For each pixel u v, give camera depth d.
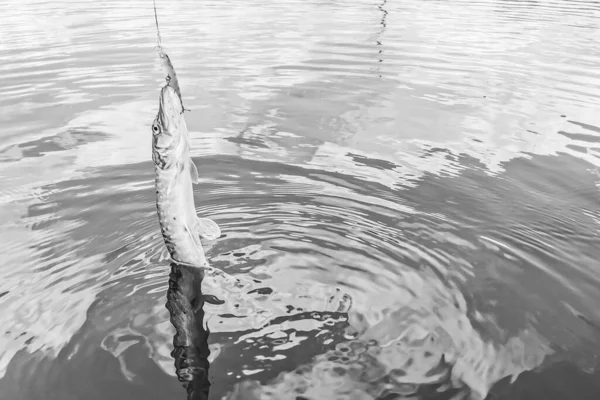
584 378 2.55
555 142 5.46
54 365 2.59
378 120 6.08
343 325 2.88
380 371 2.58
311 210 4.07
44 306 3.00
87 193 4.35
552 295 3.16
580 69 8.20
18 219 3.94
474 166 4.89
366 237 3.71
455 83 7.51
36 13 12.36
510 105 6.59
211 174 4.68
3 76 7.56
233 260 3.42
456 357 2.67
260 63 8.48
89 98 6.70
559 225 3.91
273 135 5.62
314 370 2.58
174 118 2.86
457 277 3.30
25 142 5.37
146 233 3.75
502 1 15.42
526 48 9.55
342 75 7.89
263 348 2.71
